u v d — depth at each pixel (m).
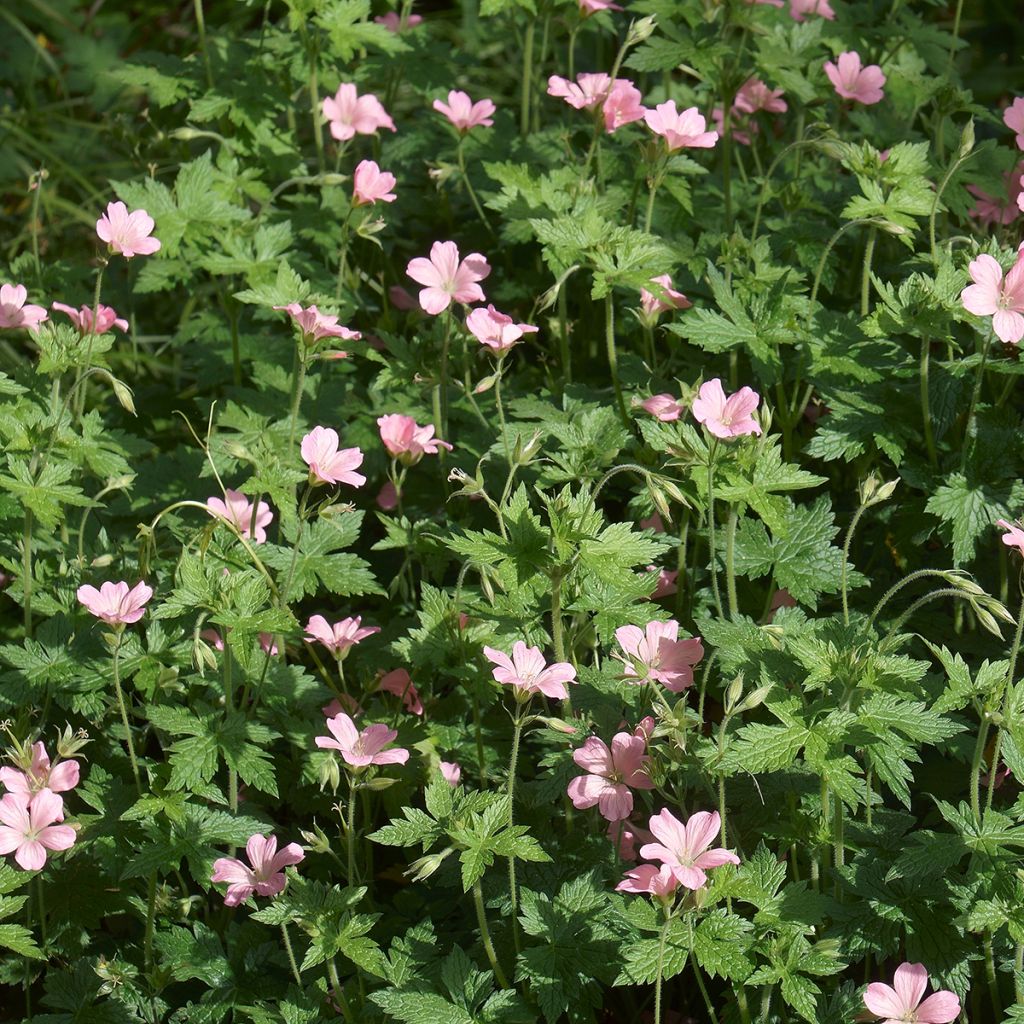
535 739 1.61
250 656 1.56
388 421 1.66
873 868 1.52
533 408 1.71
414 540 1.65
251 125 1.89
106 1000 1.57
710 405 1.56
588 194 1.76
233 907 1.60
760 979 1.47
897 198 1.69
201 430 1.87
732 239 1.75
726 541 1.61
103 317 1.68
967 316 1.63
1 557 1.67
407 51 1.97
